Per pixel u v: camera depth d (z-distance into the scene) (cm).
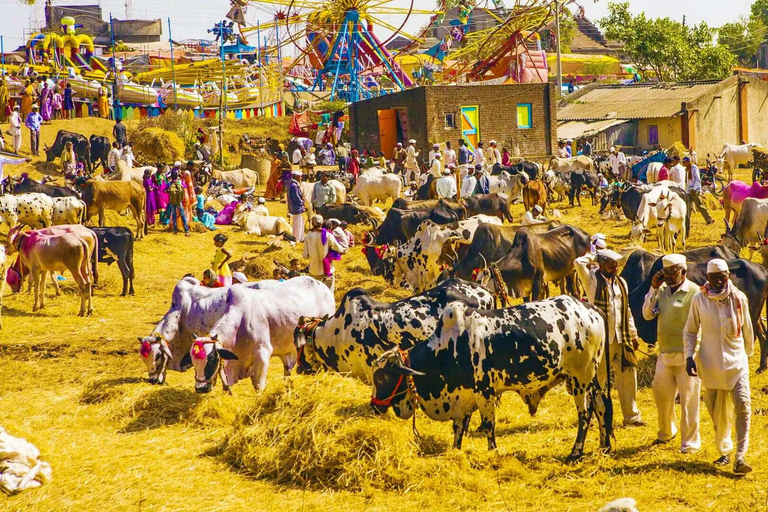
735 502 704
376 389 841
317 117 4803
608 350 835
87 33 8919
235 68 5259
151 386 1061
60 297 1672
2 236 2108
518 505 722
